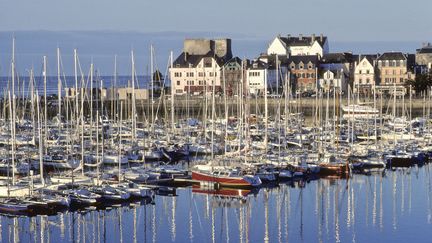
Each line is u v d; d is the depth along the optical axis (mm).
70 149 140000
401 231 95188
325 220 101500
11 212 101750
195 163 138625
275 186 127062
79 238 91125
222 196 117625
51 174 121125
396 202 112875
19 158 133250
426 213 105375
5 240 89812
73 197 105438
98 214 103625
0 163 128000
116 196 108688
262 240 91188
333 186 126625
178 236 92812
